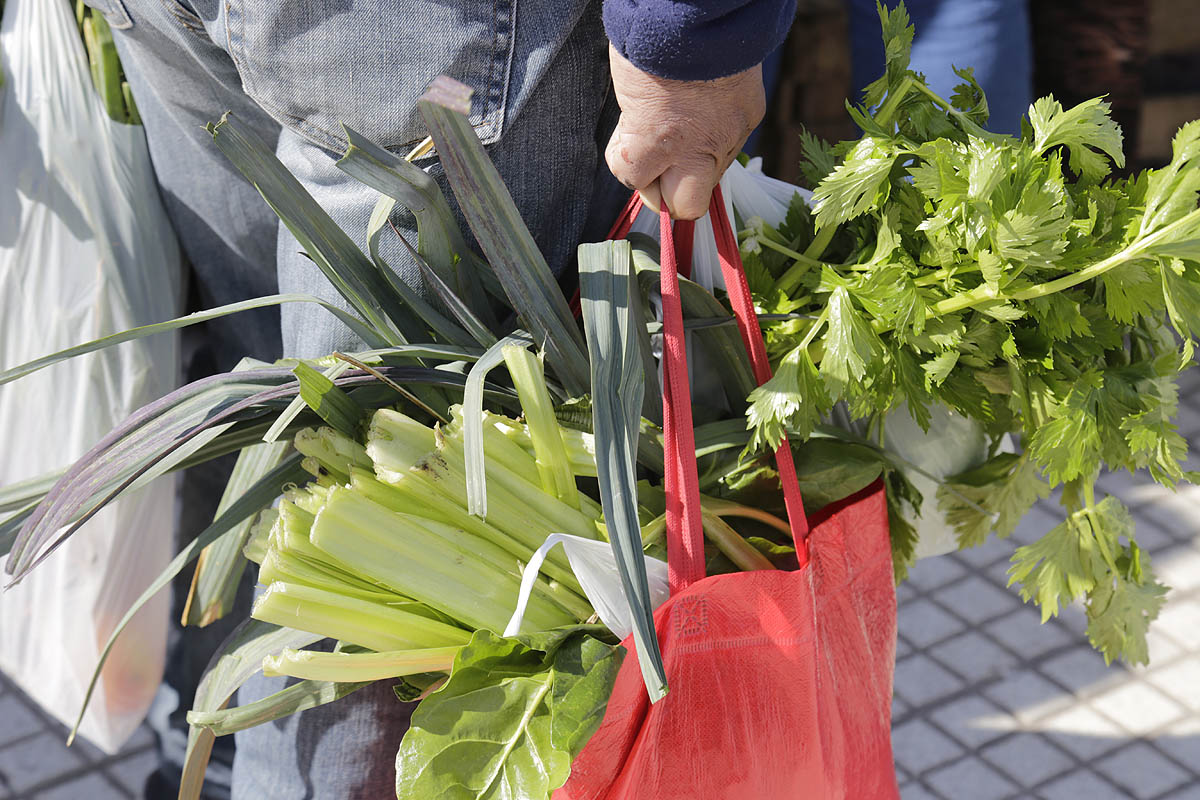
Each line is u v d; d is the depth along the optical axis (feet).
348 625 3.74
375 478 3.87
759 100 3.90
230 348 6.00
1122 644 4.81
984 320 4.20
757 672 3.91
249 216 5.41
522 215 4.37
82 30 5.33
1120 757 8.09
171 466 3.80
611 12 3.62
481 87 4.09
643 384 3.85
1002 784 7.93
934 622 9.25
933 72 7.39
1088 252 3.95
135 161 5.49
